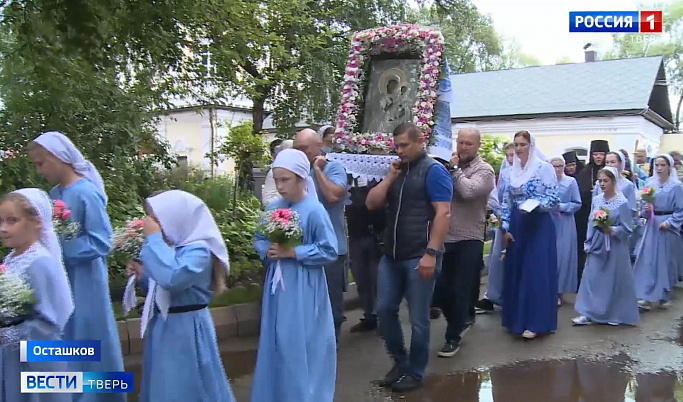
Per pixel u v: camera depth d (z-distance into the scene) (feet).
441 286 20.25
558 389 17.21
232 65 33.24
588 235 24.36
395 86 21.63
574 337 22.45
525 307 22.00
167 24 26.78
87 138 28.12
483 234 20.22
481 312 26.27
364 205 21.54
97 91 28.12
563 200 27.45
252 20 33.04
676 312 26.96
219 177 41.96
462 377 18.11
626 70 81.87
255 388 13.19
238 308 22.39
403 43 21.38
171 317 11.36
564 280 27.63
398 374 17.26
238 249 26.50
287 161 13.64
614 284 24.02
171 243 11.28
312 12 50.14
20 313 10.50
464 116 82.23
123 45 25.80
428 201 16.12
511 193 22.12
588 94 78.69
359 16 56.29
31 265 10.71
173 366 11.24
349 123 21.63
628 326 24.06
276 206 14.08
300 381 12.90
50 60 23.04
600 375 18.34
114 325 13.57
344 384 17.48
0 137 26.32
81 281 13.03
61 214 12.53
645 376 18.28
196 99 36.99
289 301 13.12
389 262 16.72
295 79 45.01
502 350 20.81
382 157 20.66
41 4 20.29
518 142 21.70
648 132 80.18
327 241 13.51
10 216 10.82
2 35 26.32
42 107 26.58
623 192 25.63
